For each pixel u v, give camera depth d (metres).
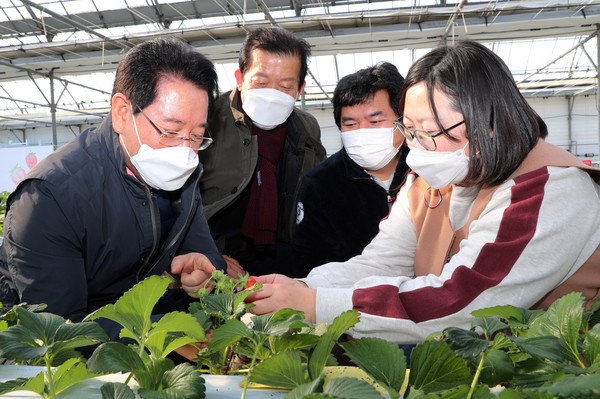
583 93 20.31
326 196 2.18
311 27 11.28
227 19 12.85
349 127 2.05
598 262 1.04
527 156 1.08
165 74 1.22
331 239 2.17
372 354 0.58
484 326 0.67
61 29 13.28
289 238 2.58
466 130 1.07
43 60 13.23
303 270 2.22
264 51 2.25
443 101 1.07
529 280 0.93
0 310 0.84
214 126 2.35
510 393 0.47
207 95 1.28
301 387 0.51
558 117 21.06
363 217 2.15
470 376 0.58
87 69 13.99
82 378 0.61
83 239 1.30
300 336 0.63
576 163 1.03
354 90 1.96
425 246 1.29
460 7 10.03
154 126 1.24
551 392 0.45
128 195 1.36
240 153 2.33
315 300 0.99
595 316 0.74
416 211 1.37
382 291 0.97
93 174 1.31
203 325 0.73
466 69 1.06
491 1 10.38
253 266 2.60
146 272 1.55
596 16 10.48
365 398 0.48
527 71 17.16
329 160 2.27
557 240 0.95
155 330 0.61
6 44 13.91
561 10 10.48
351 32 11.34
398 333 0.94
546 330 0.63
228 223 2.53
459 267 0.96
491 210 1.04
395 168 2.16
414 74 1.13
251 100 2.29
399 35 11.34
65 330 0.64
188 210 1.51
